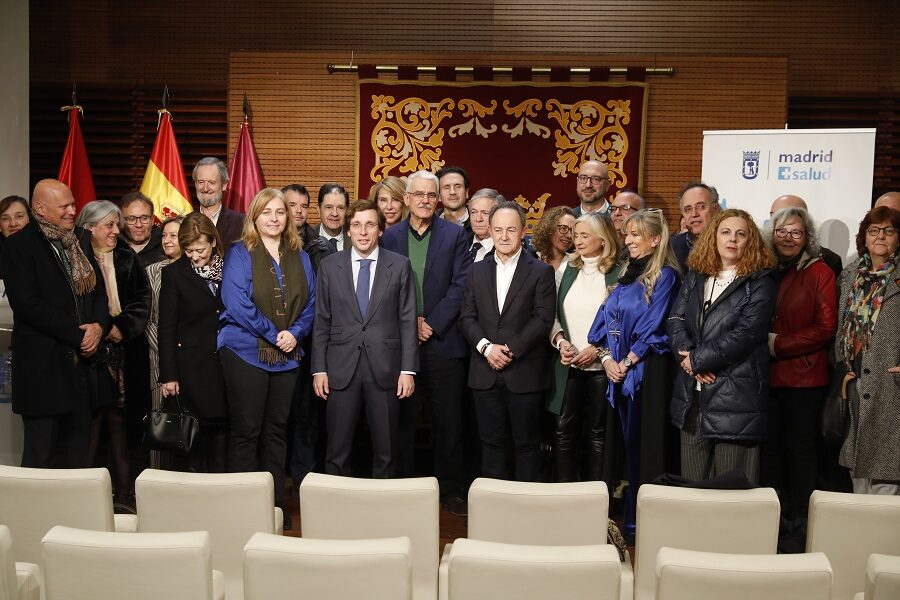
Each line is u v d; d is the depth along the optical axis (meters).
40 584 2.82
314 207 6.59
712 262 3.99
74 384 4.24
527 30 6.81
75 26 6.99
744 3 6.72
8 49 5.92
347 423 4.39
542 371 4.45
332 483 2.86
